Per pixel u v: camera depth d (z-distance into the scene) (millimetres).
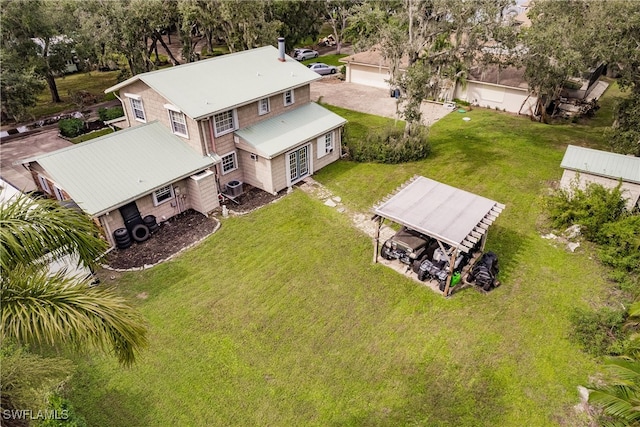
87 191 17141
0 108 28109
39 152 27391
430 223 15227
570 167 19547
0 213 7434
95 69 45750
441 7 21859
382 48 23578
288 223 19641
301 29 44438
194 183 19609
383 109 34000
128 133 20094
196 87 20828
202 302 15133
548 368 12594
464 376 12406
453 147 27234
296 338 13711
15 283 6738
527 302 15047
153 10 30266
